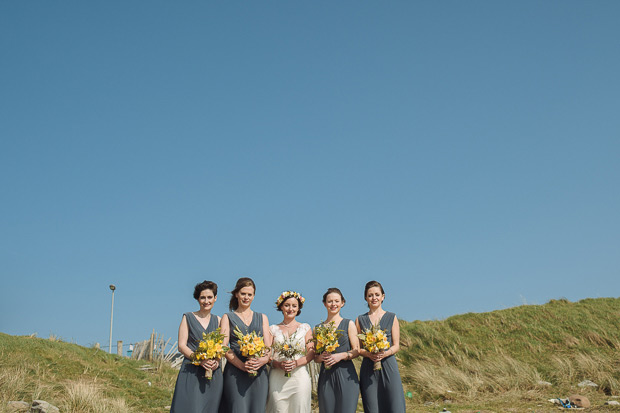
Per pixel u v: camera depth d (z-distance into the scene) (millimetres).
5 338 13141
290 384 6762
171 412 6445
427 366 16359
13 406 9461
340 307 7152
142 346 17906
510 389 14297
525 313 20891
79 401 10109
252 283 6910
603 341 17906
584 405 11852
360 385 7176
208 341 6320
